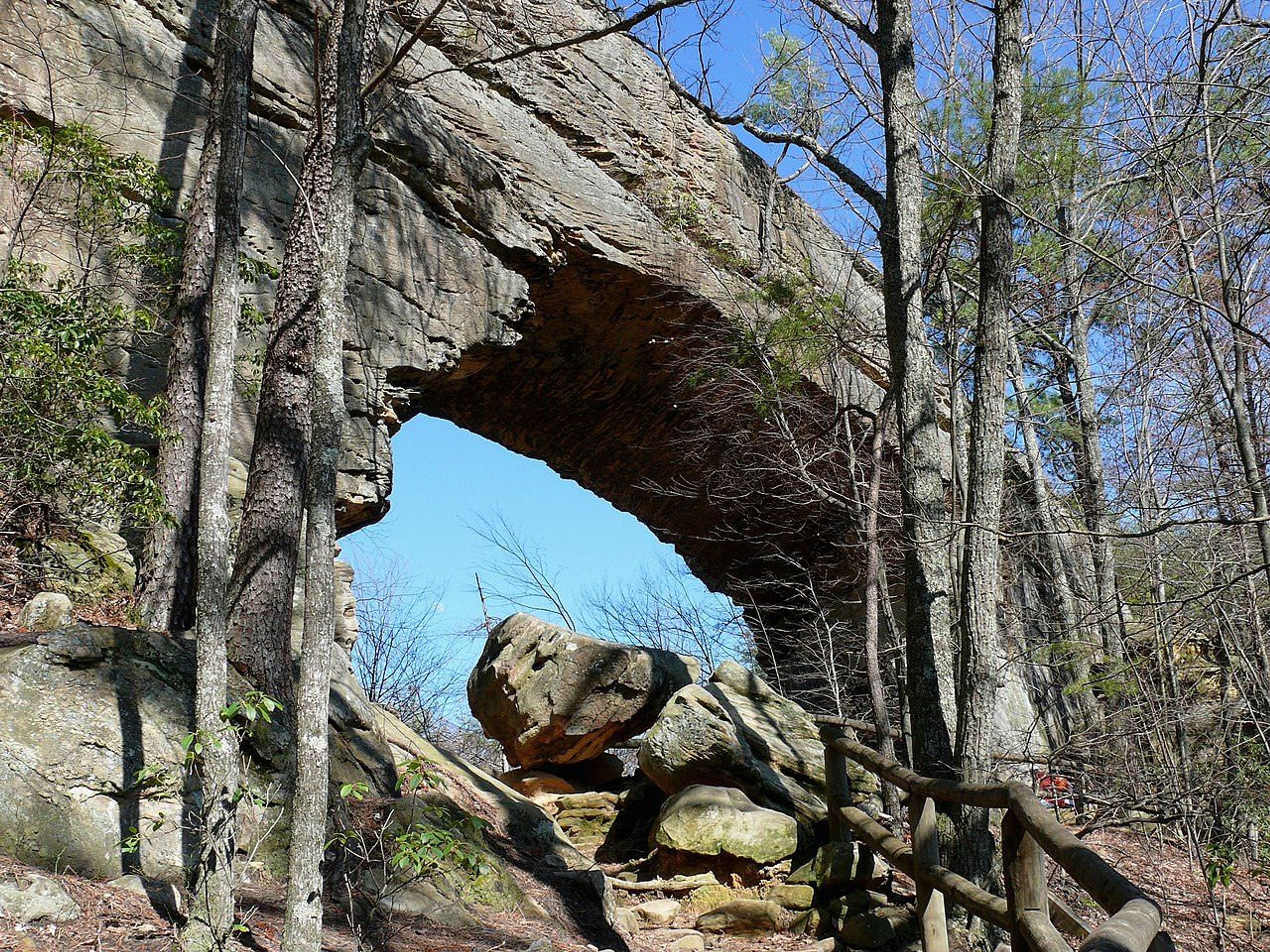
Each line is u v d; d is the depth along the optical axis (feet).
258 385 31.99
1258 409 36.83
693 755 33.55
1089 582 45.29
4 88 29.66
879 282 64.39
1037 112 35.68
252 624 23.86
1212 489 33.73
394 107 37.19
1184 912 33.27
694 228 52.60
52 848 16.63
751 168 58.59
